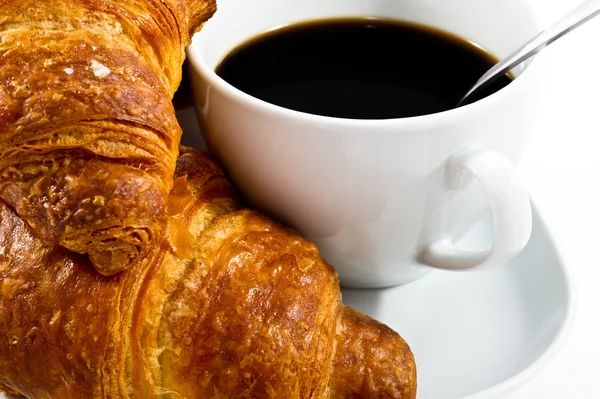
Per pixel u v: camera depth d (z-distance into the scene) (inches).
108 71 9.5
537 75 10.7
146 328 9.9
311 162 10.5
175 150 9.9
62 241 9.5
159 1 10.1
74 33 9.6
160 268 10.1
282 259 10.4
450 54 12.3
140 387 10.0
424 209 10.9
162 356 10.0
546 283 11.9
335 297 10.5
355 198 10.7
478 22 12.3
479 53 12.3
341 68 12.1
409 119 10.1
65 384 10.0
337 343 10.4
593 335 12.7
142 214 9.4
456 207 11.0
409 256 11.5
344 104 11.6
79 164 9.5
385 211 10.8
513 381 10.7
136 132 9.5
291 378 9.9
